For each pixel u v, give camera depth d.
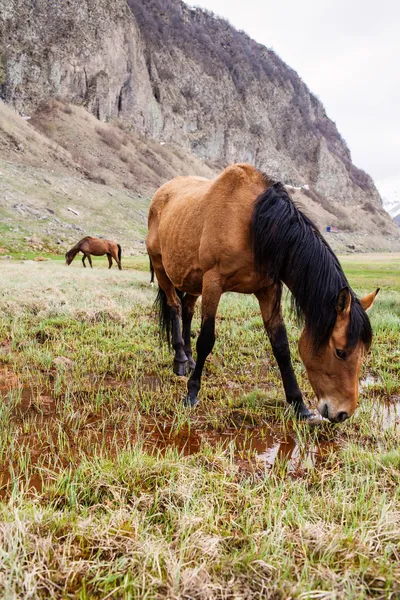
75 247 19.61
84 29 67.75
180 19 112.56
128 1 94.19
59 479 2.32
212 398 4.11
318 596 1.53
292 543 1.83
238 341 6.15
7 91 58.09
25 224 31.19
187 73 95.31
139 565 1.67
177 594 1.54
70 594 1.55
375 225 112.56
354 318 2.94
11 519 1.87
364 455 2.78
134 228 40.66
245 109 109.94
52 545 1.75
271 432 3.39
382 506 2.06
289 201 3.61
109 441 3.09
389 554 1.77
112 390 4.14
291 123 125.38
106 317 7.05
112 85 70.94
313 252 3.29
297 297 3.34
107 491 2.24
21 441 3.03
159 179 62.06
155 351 5.50
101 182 51.09
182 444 3.11
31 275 12.00
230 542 1.88
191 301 5.27
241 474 2.60
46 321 6.46
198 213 4.06
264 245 3.47
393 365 5.00
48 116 59.78
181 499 2.17
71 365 4.75
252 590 1.60
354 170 135.75
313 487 2.45
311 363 3.16
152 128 79.00
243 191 3.75
